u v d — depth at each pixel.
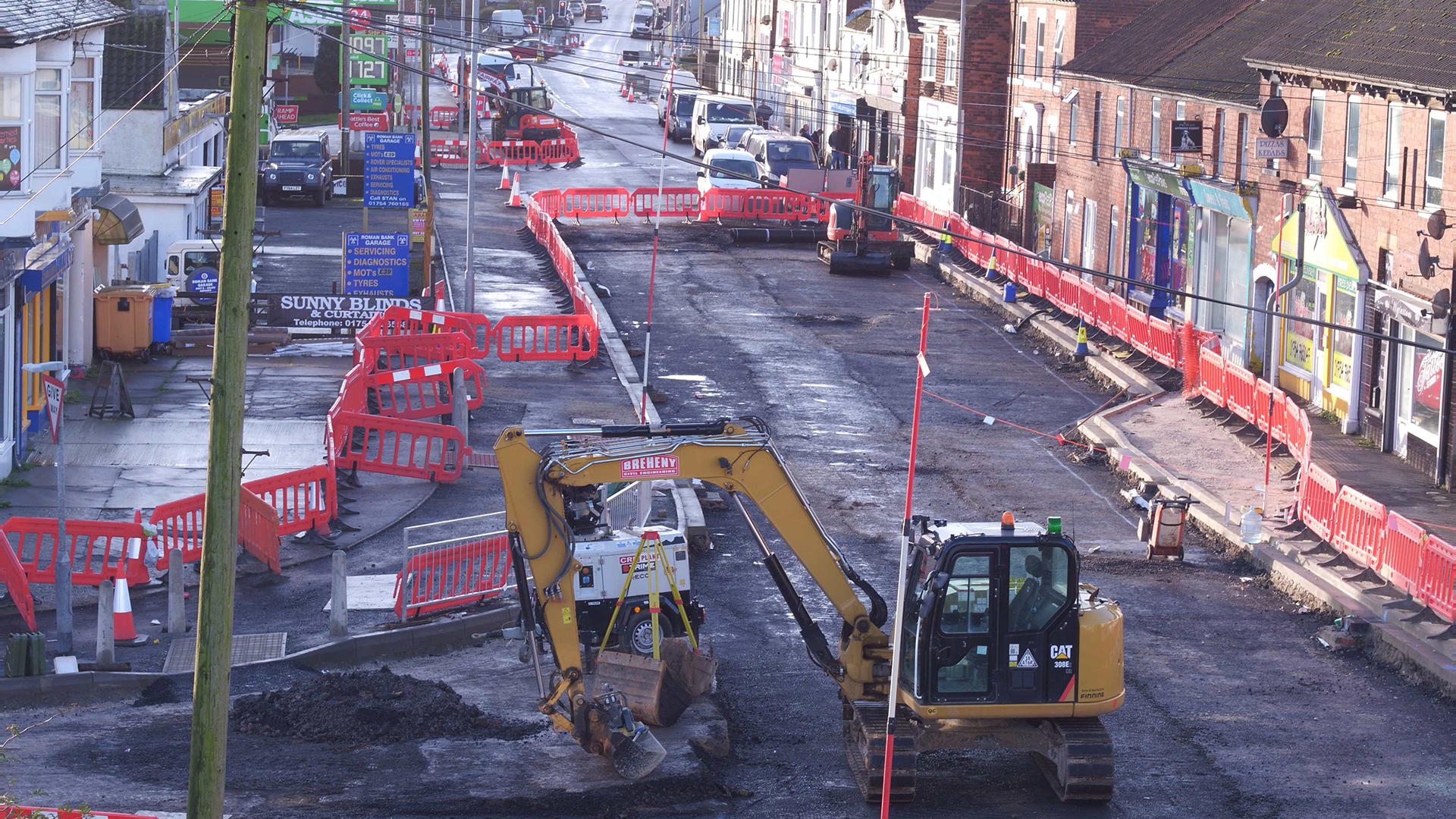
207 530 11.59
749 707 17.41
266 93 69.38
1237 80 36.34
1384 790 15.20
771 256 50.81
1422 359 27.47
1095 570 22.81
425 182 50.41
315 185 58.81
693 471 15.21
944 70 59.22
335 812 13.95
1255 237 34.50
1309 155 31.95
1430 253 26.83
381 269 35.78
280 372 32.91
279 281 41.88
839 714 17.28
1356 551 21.70
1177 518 23.20
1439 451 26.34
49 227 27.39
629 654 16.62
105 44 41.16
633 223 56.19
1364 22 31.47
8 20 22.45
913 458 12.96
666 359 36.22
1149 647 19.61
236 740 15.69
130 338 32.88
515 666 18.50
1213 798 14.95
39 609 19.67
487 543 20.23
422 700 16.56
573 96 103.19
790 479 15.35
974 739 14.95
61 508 17.81
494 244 51.16
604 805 14.38
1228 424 30.30
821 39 79.19
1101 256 44.34
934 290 46.06
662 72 112.31
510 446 14.91
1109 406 32.69
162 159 41.22
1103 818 14.41
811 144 61.91
